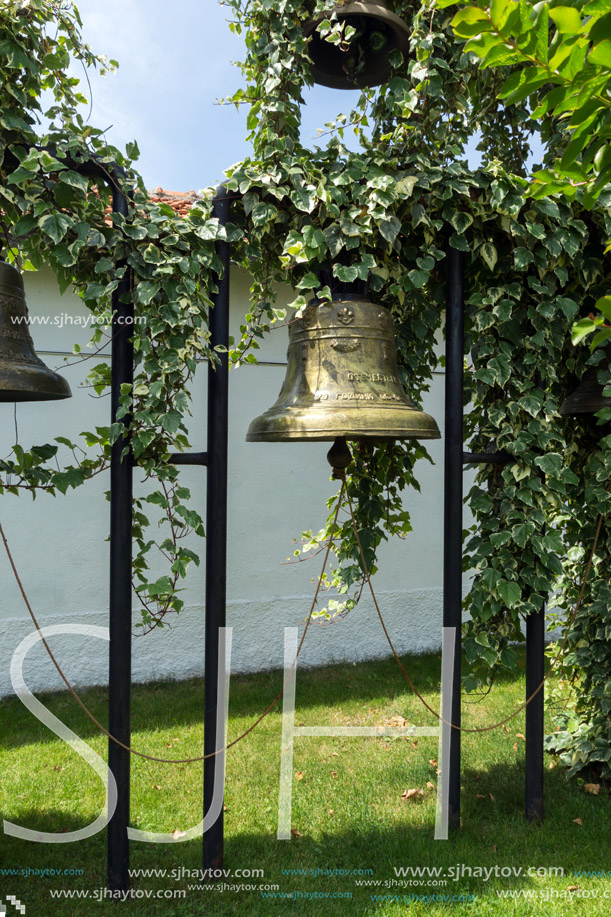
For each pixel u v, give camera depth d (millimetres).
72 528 5598
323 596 6375
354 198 2912
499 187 2984
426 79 3174
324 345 2818
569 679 4141
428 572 6785
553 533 3289
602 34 1073
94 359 5578
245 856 3121
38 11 2656
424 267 3072
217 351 2877
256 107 3242
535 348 3305
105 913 2715
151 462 2836
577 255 3289
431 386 6762
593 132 1253
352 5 3096
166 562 5871
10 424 5422
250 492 6160
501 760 4148
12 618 5422
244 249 3037
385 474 3984
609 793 3711
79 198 2609
